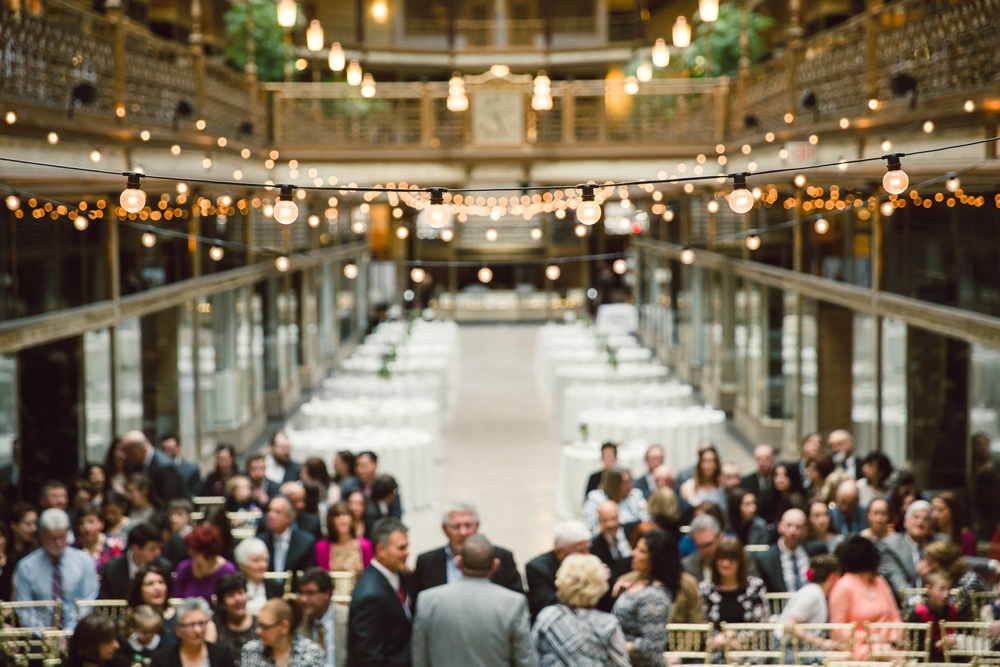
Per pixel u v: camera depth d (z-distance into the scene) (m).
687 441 13.29
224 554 7.27
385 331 24.84
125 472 9.68
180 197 12.38
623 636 5.07
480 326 36.84
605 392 15.88
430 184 17.72
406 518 12.79
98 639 5.27
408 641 5.57
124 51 11.47
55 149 9.62
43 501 7.88
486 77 17.61
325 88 19.41
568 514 12.37
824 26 22.06
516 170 17.70
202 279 14.84
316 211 23.00
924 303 10.25
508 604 4.98
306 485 8.36
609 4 36.81
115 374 11.70
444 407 19.55
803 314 14.56
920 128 10.12
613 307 33.50
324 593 6.01
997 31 8.82
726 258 18.98
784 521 7.02
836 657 5.69
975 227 9.08
